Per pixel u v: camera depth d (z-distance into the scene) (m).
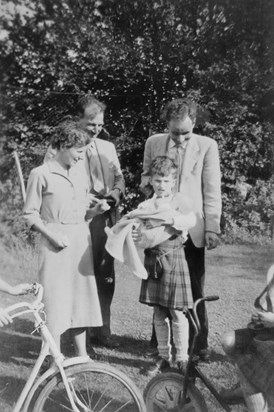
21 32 5.68
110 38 5.71
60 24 5.70
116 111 5.65
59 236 2.80
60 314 2.78
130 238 2.84
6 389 2.81
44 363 3.12
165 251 2.83
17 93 5.71
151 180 2.95
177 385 2.40
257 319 2.34
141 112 5.64
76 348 2.96
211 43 5.56
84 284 2.87
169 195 2.92
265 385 2.26
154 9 5.59
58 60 5.72
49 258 2.82
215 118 5.35
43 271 2.82
